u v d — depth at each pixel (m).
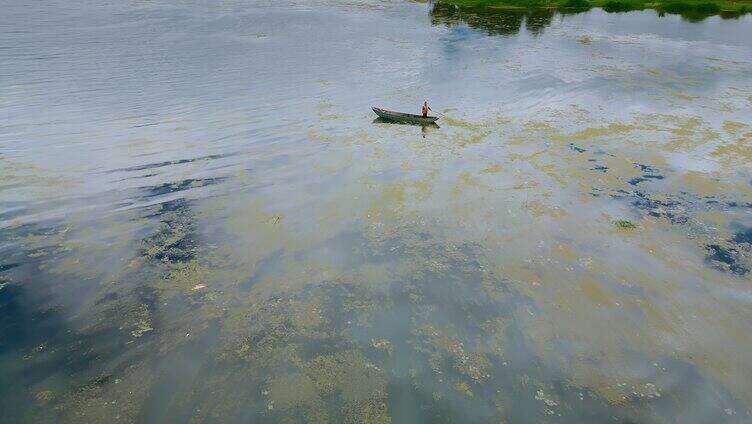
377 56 48.25
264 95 35.81
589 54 48.66
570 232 19.02
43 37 52.25
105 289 15.90
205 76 40.28
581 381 12.74
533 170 23.92
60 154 25.34
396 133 28.88
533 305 15.34
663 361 13.30
